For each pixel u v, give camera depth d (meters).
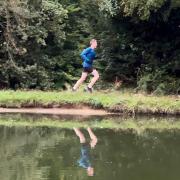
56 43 27.75
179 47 27.39
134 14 25.58
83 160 11.91
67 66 28.16
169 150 13.19
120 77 28.05
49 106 20.84
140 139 14.90
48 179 10.08
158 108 19.70
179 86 25.34
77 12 29.61
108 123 18.16
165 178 10.17
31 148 13.39
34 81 26.25
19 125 17.52
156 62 27.25
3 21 25.67
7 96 21.14
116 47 28.31
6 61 25.80
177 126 17.52
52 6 26.59
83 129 16.75
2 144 13.93
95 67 28.05
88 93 21.95
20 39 26.00
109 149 13.31
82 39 29.19
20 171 10.75
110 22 28.31
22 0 25.44
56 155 12.53
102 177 10.28
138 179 10.12
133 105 19.84
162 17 26.14
